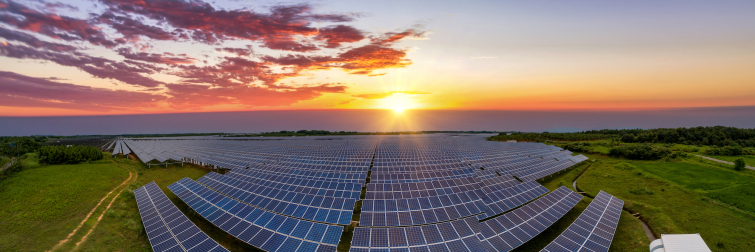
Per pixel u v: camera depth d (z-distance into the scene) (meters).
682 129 113.19
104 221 33.56
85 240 29.38
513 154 74.06
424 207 31.86
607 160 74.75
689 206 38.38
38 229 31.08
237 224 28.64
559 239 25.70
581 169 63.28
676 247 21.39
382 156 71.62
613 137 126.06
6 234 29.78
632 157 75.19
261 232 26.67
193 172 62.09
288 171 53.22
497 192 38.09
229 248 28.81
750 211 35.03
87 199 39.75
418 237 24.64
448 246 23.75
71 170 53.81
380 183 44.25
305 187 41.09
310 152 81.31
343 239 29.98
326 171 52.00
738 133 106.81
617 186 49.09
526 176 50.88
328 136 197.00
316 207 32.28
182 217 29.64
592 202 33.59
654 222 34.22
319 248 23.77
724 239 29.53
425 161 63.44
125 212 36.34
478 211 31.94
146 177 57.38
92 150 67.12
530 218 29.91
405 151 81.94
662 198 42.00
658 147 81.44
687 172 54.34
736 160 56.34
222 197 36.03
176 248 24.80
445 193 38.66
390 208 31.22
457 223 26.69
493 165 59.78
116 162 67.12
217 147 102.56
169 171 62.62
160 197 36.44
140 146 110.00
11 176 47.97
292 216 31.48
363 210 30.91
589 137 127.31
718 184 46.12
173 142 140.00
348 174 50.00
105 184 46.94
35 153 66.94
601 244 25.39
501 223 28.17
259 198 36.69
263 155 75.75
